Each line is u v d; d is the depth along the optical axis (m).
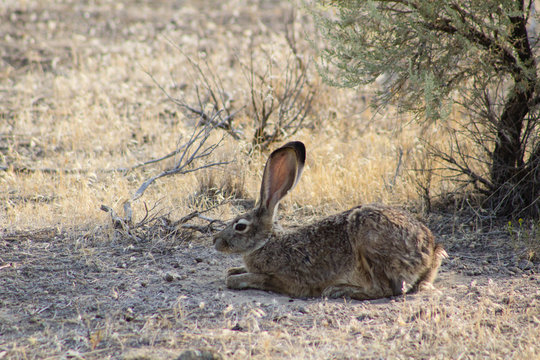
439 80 11.17
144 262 10.35
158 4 38.19
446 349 7.02
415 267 9.06
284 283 9.39
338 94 18.11
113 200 12.70
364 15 11.59
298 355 6.81
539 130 12.10
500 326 7.75
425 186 13.23
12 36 29.52
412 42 11.61
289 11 34.25
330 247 9.23
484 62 11.28
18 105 20.67
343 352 6.96
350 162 14.93
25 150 16.97
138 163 15.90
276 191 9.45
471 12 11.23
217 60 23.70
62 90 21.89
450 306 8.41
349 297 9.12
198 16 34.59
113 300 8.73
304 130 16.38
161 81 22.55
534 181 11.90
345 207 13.16
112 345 7.21
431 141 14.18
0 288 8.99
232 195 13.85
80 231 11.54
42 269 9.79
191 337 7.44
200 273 10.05
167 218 11.82
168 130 18.39
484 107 12.27
